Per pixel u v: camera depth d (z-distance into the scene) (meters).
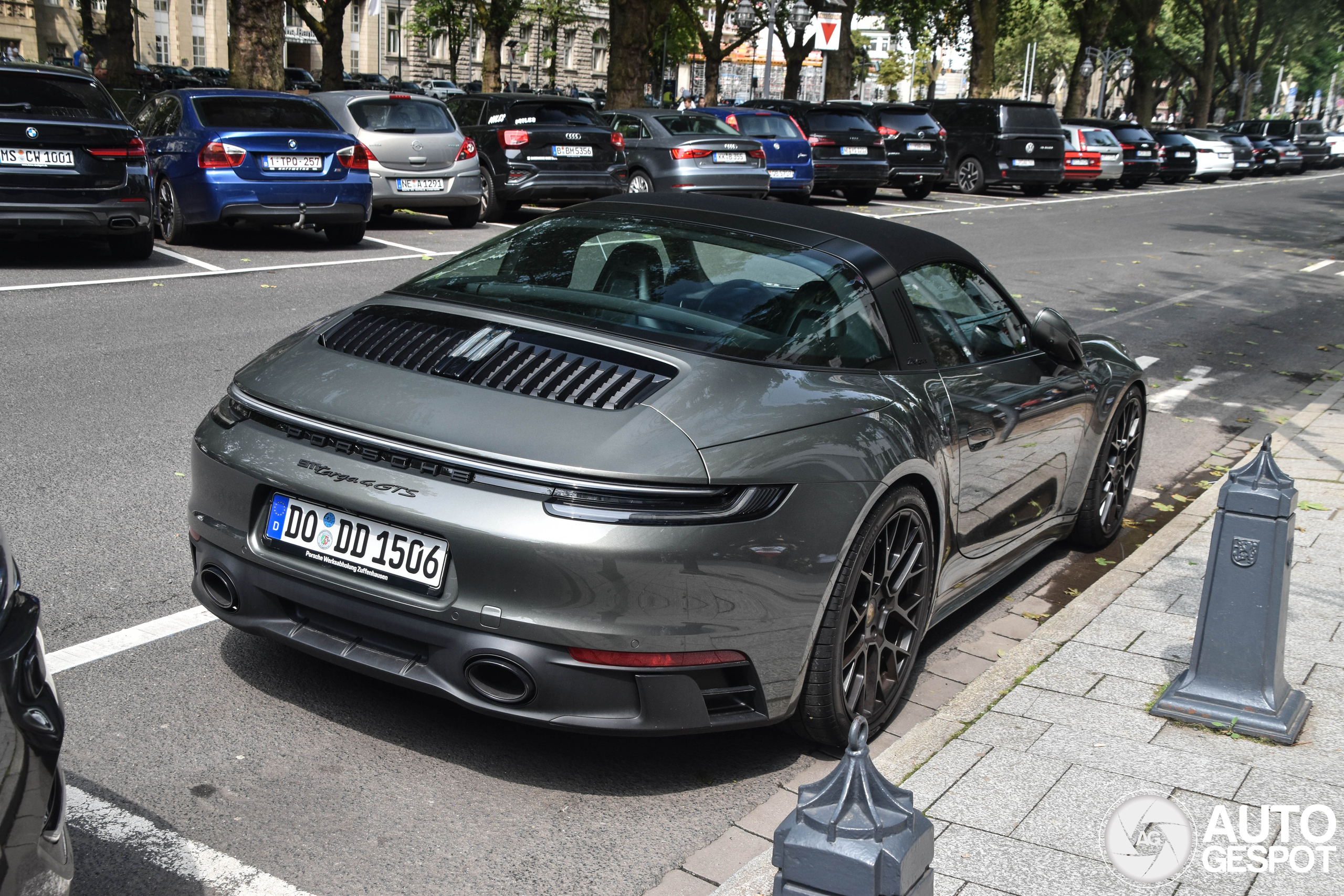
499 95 15.38
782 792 3.07
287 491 2.91
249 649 3.62
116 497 4.86
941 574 3.62
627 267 3.47
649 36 23.89
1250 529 3.34
